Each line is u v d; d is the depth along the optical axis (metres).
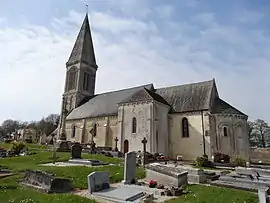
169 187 13.27
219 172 19.98
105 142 42.53
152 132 34.97
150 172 15.59
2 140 61.78
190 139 36.81
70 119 50.41
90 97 56.03
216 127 36.19
